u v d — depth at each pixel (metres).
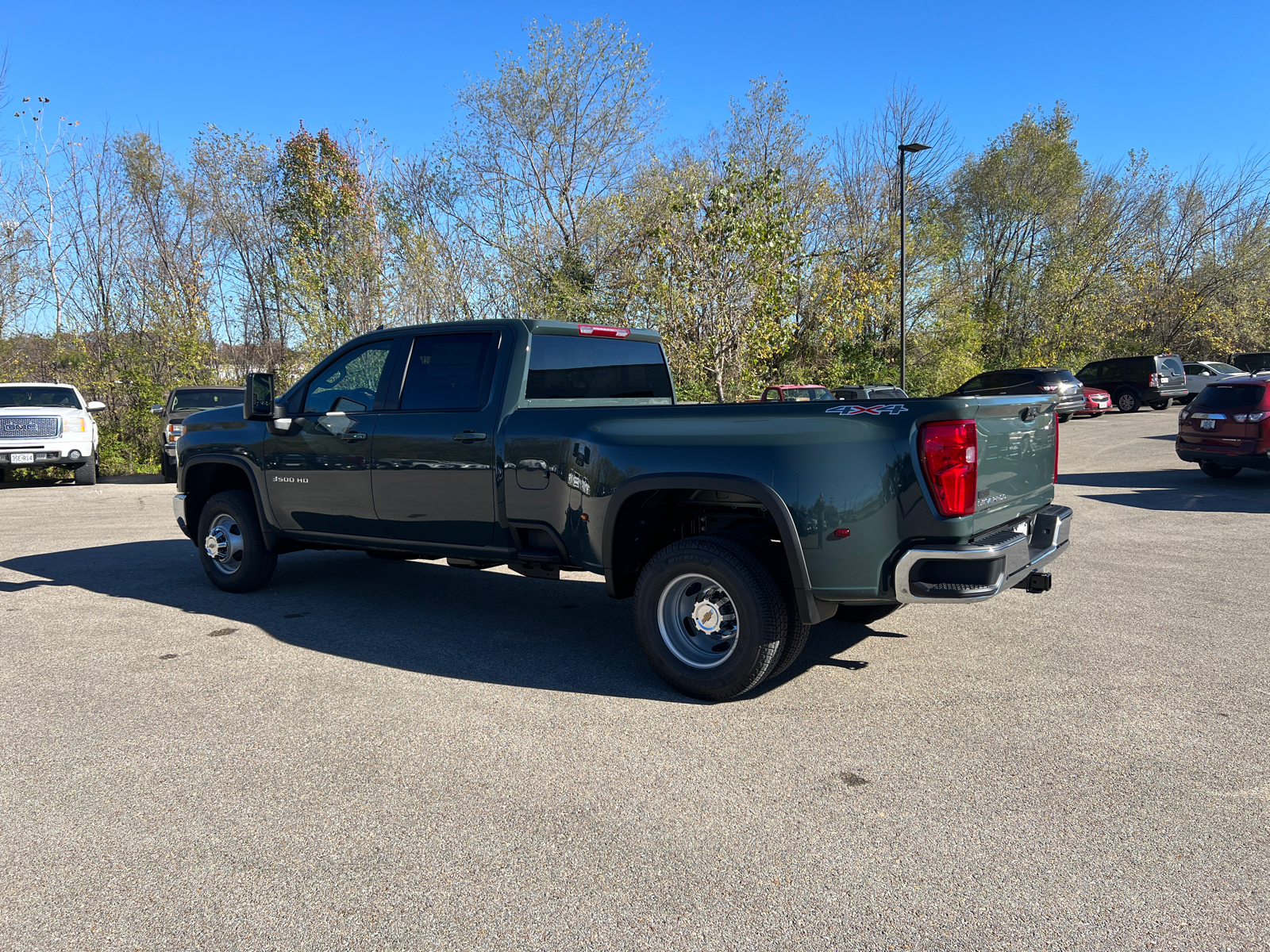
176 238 27.33
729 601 4.16
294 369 20.89
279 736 3.75
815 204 27.70
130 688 4.38
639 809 3.07
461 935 2.36
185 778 3.35
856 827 2.93
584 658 4.87
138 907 2.51
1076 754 3.49
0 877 2.68
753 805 3.09
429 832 2.92
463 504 5.09
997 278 38.41
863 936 2.33
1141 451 17.31
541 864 2.71
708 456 4.11
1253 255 40.75
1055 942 2.29
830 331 25.62
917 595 3.73
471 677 4.54
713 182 20.58
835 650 4.96
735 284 18.97
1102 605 5.87
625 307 19.83
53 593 6.53
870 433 3.80
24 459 14.45
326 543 5.96
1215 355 42.16
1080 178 37.88
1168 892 2.51
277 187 26.25
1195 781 3.23
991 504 3.94
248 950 2.31
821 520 3.85
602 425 4.51
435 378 5.30
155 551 8.40
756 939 2.33
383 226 22.72
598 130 25.98
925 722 3.86
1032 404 4.30
